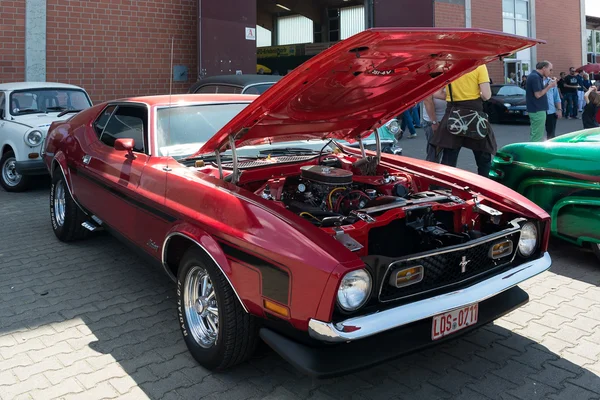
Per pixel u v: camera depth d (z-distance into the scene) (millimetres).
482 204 3561
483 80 6188
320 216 3246
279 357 3416
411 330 2799
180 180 3510
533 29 24125
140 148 4188
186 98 4559
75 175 5055
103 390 3045
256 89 8266
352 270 2508
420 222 3311
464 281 2996
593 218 4652
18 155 7832
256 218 2893
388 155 4590
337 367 2578
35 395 3002
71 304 4207
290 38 26281
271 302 2711
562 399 2945
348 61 2875
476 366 3301
